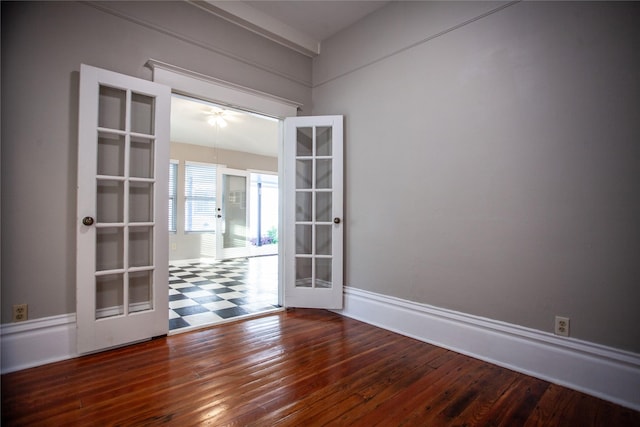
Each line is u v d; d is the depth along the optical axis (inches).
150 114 95.6
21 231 76.2
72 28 83.3
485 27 85.1
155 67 94.8
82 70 81.1
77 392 65.6
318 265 127.2
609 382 65.8
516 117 79.0
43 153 79.0
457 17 90.7
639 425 57.6
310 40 130.3
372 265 113.0
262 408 60.8
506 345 80.0
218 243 275.0
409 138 102.3
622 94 65.0
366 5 109.9
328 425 56.1
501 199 81.6
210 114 194.7
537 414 60.4
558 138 72.8
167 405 61.4
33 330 77.0
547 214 74.3
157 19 96.6
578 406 63.2
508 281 80.2
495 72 83.0
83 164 81.3
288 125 125.9
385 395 66.0
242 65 115.3
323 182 127.9
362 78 117.1
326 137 127.8
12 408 59.9
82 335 81.1
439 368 78.5
